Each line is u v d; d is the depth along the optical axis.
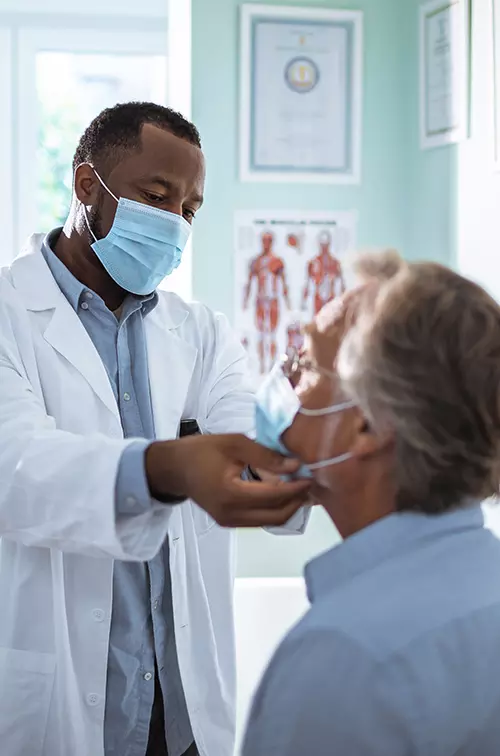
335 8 2.58
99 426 1.54
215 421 1.71
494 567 0.87
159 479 1.17
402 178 2.64
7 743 1.49
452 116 2.32
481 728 0.80
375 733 0.77
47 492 1.26
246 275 2.59
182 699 1.58
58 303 1.58
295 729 0.80
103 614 1.49
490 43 2.12
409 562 0.85
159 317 1.72
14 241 3.01
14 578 1.52
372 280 0.96
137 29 2.99
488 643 0.82
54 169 3.04
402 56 2.62
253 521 1.07
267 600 2.37
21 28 2.94
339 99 2.60
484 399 0.85
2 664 1.50
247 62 2.54
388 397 0.86
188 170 1.59
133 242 1.57
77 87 3.04
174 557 1.56
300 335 2.61
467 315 0.86
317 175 2.60
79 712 1.49
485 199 2.16
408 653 0.79
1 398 1.43
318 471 0.97
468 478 0.88
